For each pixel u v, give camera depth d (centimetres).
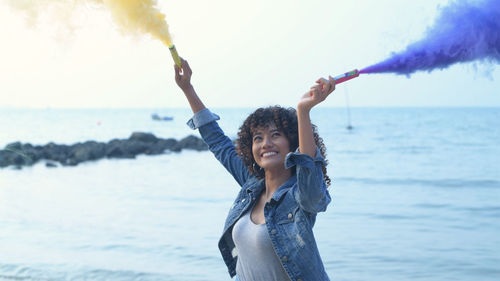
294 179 270
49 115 15612
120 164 2697
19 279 708
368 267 768
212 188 1705
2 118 12231
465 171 2206
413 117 10856
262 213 274
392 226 1052
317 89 239
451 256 820
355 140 4369
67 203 1398
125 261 803
